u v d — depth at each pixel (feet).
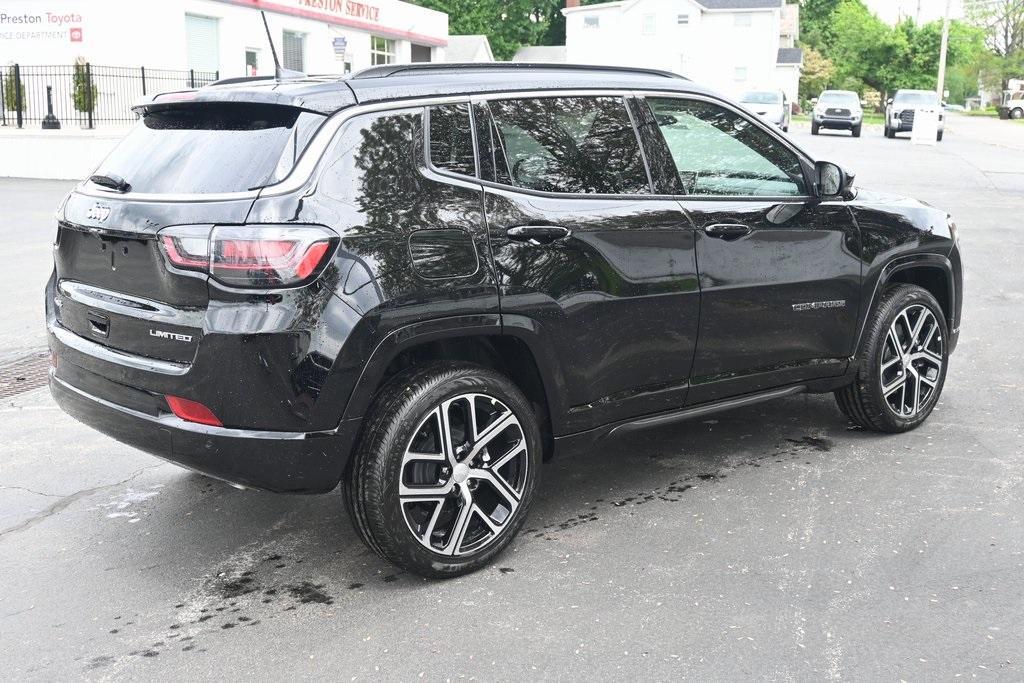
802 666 9.71
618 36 198.70
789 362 14.98
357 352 10.52
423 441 11.43
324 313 10.33
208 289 10.30
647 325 13.07
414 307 10.87
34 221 45.70
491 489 12.28
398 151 11.15
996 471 15.10
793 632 10.38
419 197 11.13
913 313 16.63
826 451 16.15
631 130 13.32
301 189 10.39
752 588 11.39
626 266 12.75
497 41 219.61
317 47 100.63
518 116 12.28
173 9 79.05
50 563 12.38
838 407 17.46
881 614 10.75
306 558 12.47
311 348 10.29
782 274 14.53
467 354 12.53
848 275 15.42
